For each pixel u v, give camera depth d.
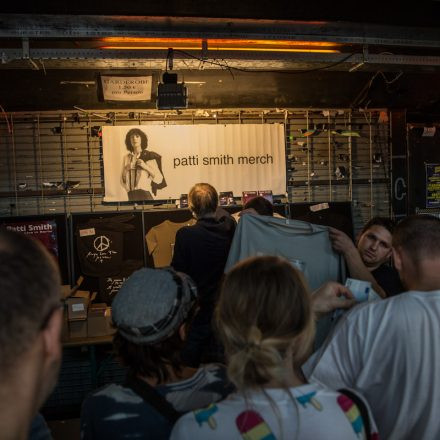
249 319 0.90
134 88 3.77
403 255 1.36
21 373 0.56
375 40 3.08
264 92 4.09
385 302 1.28
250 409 0.86
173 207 4.23
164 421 1.05
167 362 1.10
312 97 4.23
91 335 3.37
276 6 2.84
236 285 0.95
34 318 0.57
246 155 4.29
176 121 4.25
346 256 1.96
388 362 1.22
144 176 4.16
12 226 3.97
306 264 2.02
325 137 4.48
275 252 2.05
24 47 2.82
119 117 4.18
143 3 2.71
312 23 2.96
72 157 4.15
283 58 3.11
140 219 4.09
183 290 1.13
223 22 2.86
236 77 3.86
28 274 0.57
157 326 1.06
